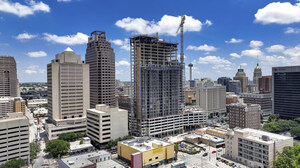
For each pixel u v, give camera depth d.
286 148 134.88
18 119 153.88
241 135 159.88
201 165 154.25
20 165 143.00
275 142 143.50
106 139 198.12
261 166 145.00
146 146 154.62
